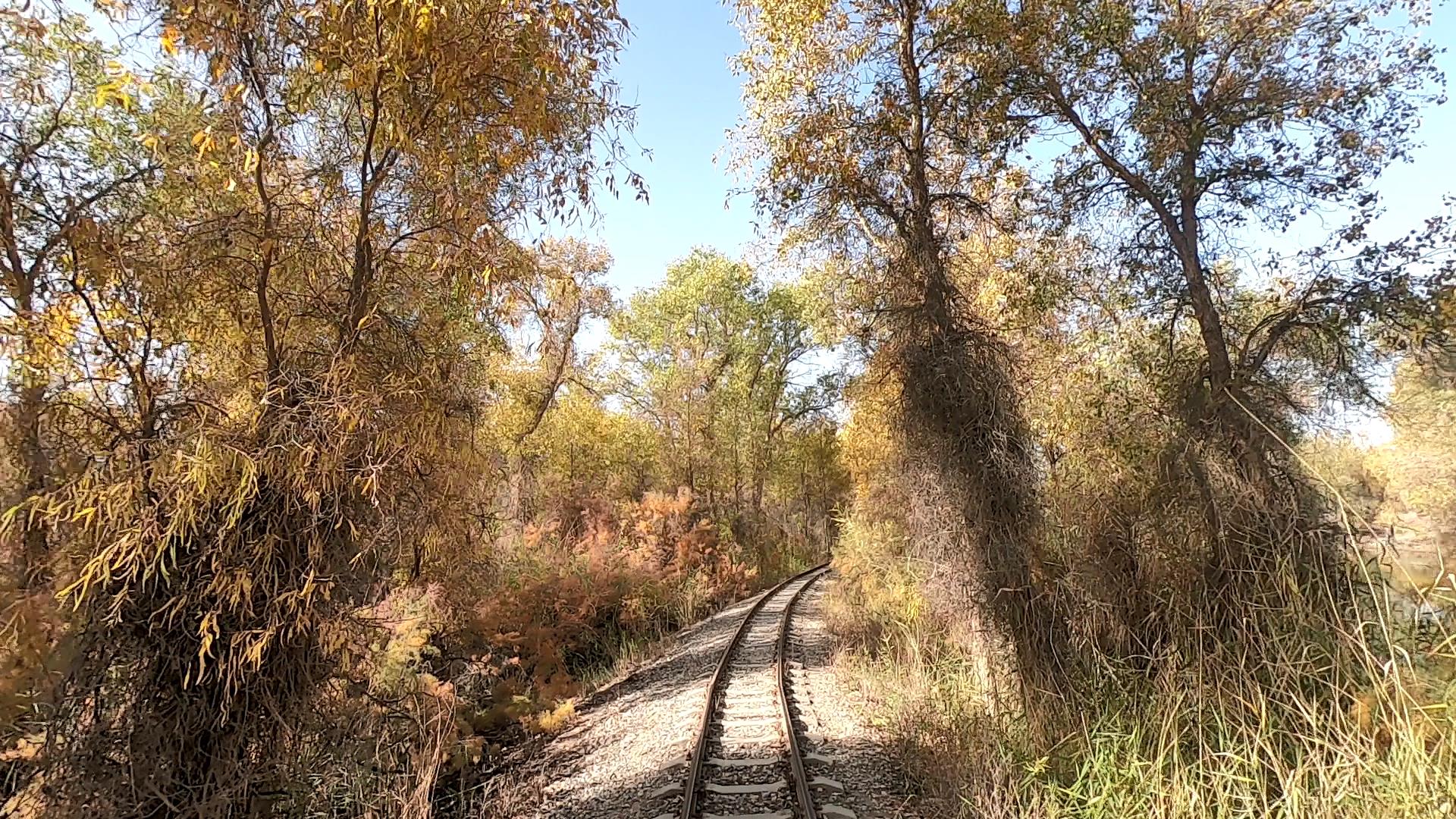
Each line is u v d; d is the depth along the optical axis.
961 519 8.23
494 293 5.78
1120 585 7.71
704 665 13.36
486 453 6.63
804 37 9.59
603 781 7.84
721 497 35.81
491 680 11.82
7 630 4.07
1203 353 8.81
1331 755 5.24
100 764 4.38
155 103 5.10
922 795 6.79
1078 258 10.51
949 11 8.98
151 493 4.44
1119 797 5.90
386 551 5.27
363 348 5.23
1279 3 7.90
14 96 5.07
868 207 9.59
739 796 6.79
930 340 8.62
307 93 5.14
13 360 4.40
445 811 7.57
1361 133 8.00
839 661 12.55
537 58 5.05
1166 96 8.23
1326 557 6.12
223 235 4.93
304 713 4.97
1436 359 7.34
